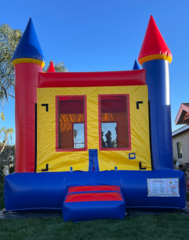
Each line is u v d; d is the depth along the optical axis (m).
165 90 5.47
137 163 5.29
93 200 4.25
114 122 5.48
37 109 5.48
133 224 3.98
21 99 5.49
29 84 5.53
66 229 3.80
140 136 5.37
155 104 5.42
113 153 5.34
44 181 4.96
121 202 4.23
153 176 4.98
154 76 5.49
